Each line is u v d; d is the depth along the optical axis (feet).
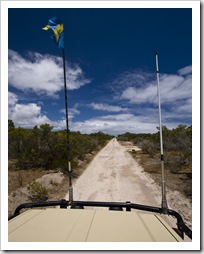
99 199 20.65
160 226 5.35
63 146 37.29
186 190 22.53
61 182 27.94
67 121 10.66
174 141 43.32
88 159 50.55
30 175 31.53
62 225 5.43
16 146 39.93
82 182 28.04
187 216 16.05
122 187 24.79
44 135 39.47
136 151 68.80
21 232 5.08
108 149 81.51
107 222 5.60
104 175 32.04
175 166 33.91
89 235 4.86
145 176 30.58
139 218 5.85
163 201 9.05
